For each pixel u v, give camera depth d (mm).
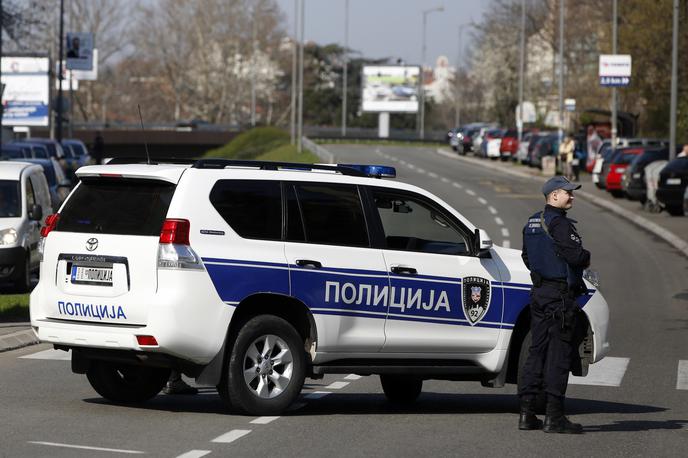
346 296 27594
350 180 28281
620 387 34000
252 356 26750
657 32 144000
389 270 28109
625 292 59156
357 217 28156
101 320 26422
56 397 29484
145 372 29203
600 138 159000
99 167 27141
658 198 97688
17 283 54906
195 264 25891
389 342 28094
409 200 28969
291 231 27250
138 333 25828
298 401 30344
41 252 27547
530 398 26484
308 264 27141
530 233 26172
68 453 22375
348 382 34125
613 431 26781
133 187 26828
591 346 29688
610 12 173750
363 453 23188
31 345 39562
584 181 146750
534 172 162750
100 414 27062
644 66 149750
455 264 28969
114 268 26328
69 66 183375
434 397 32156
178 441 23891
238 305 26328
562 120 160625
